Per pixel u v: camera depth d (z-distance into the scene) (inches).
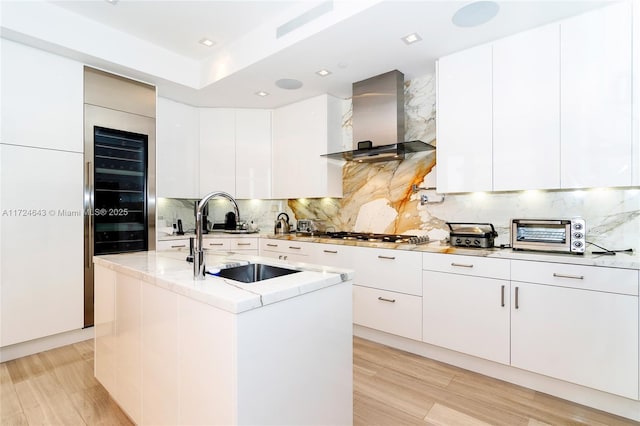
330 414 58.0
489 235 97.6
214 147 160.6
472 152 99.7
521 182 91.0
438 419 71.3
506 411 74.4
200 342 48.1
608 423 70.4
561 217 96.7
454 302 94.2
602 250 88.3
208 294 45.8
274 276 71.1
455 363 96.7
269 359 46.6
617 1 77.3
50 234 104.3
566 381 78.4
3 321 95.7
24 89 99.0
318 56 107.3
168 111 148.0
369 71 119.6
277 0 95.9
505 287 85.6
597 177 80.4
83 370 92.3
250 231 164.7
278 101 153.5
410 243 109.7
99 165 116.3
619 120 77.5
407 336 103.7
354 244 117.0
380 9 81.7
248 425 43.4
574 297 76.2
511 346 84.7
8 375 89.4
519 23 87.3
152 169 130.5
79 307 110.3
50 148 104.1
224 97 147.0
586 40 81.5
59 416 71.7
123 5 98.2
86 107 112.1
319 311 55.7
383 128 121.5
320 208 159.8
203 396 47.4
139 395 62.9
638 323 69.0
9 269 96.7
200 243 56.6
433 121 123.0
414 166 128.3
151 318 59.3
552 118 86.4
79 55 106.2
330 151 144.1
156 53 122.6
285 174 158.1
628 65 76.4
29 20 93.8
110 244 119.1
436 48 101.4
